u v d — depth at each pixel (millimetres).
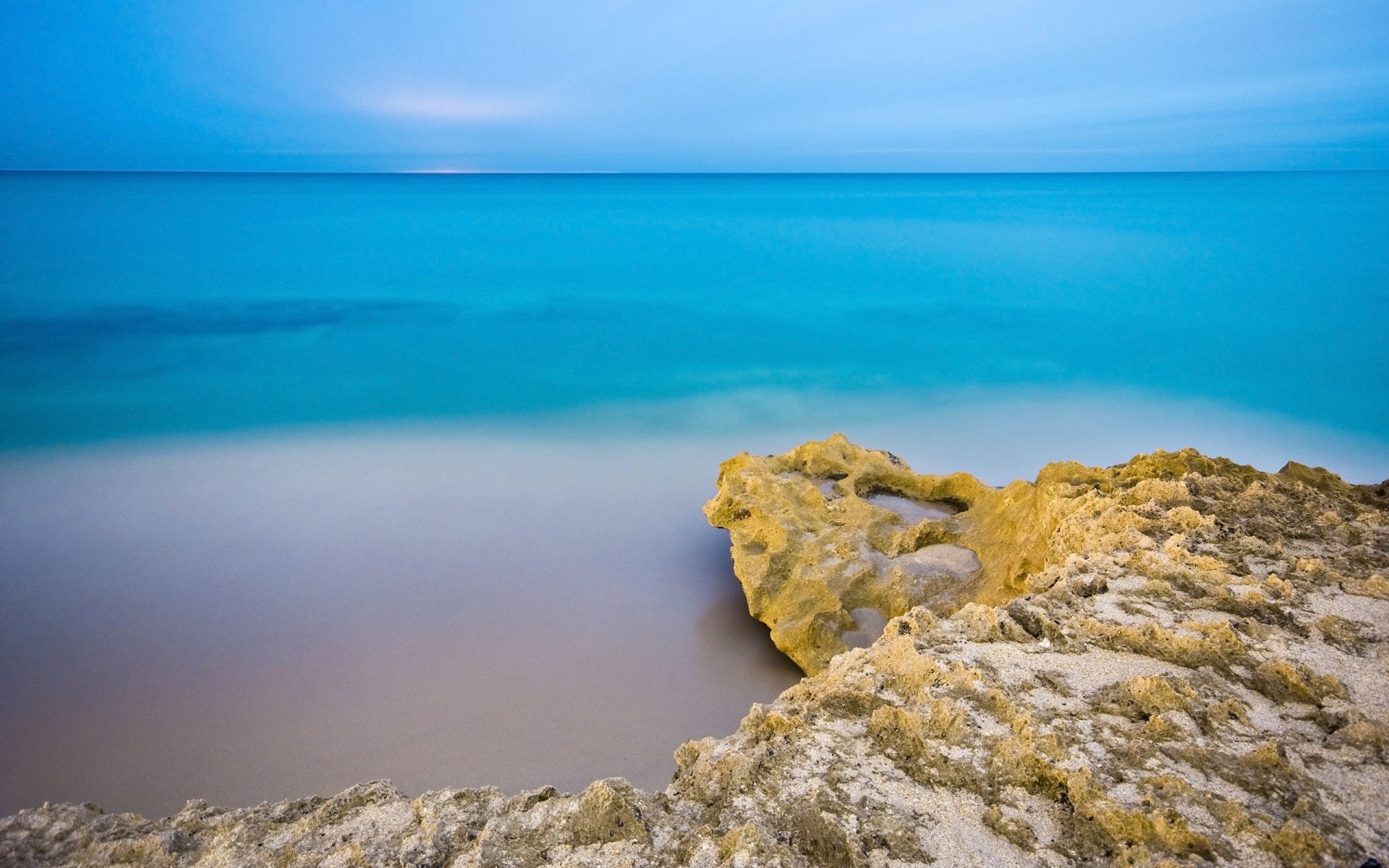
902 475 16109
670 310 38625
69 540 17828
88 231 55344
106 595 15539
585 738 11906
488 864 5652
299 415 26312
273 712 12344
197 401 27391
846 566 13453
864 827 5711
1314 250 47312
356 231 56906
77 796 10734
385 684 13047
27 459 22656
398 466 22438
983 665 7500
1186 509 10203
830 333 35062
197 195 91062
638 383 29578
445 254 49375
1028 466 24172
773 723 7008
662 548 17578
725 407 27484
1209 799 5527
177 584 16000
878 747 6609
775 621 13516
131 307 38156
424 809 6297
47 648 13844
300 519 18984
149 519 18938
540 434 24953
